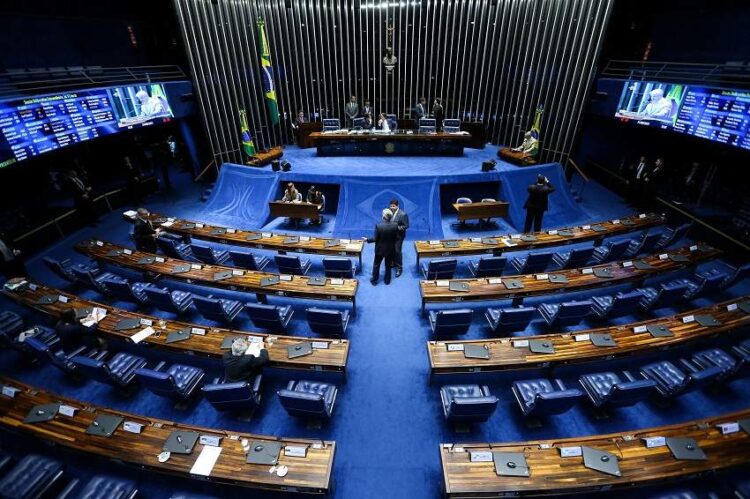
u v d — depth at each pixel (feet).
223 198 42.55
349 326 24.23
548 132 49.19
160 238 30.76
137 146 51.19
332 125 52.06
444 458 13.35
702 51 43.50
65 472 15.03
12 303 27.45
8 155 29.01
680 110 34.81
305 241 30.71
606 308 22.57
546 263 27.45
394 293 27.50
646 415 18.08
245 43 50.49
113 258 27.86
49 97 32.04
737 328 19.67
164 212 42.86
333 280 24.56
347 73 60.39
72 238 37.24
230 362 17.01
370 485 15.38
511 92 52.85
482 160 47.06
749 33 38.58
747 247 29.53
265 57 48.88
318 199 37.93
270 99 50.96
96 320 20.90
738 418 14.46
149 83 41.16
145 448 13.91
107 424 14.66
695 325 19.69
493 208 36.68
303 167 44.93
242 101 51.31
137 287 26.32
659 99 36.78
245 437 14.15
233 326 24.38
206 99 47.03
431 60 57.98
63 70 40.40
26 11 39.24
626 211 41.22
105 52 47.19
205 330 19.89
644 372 18.97
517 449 13.60
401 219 28.02
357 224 37.73
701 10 43.16
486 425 17.76
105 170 52.75
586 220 39.52
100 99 36.37
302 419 18.11
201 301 22.03
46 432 14.53
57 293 23.50
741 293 26.89
